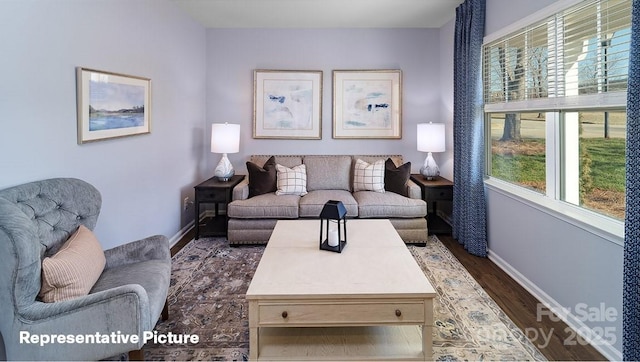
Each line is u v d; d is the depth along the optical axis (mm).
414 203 3588
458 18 3646
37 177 1902
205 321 2211
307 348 1838
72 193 1950
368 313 1715
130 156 2818
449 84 4215
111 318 1532
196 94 4289
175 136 3707
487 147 3395
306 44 4516
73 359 1526
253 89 4562
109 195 2543
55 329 1498
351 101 4574
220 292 2598
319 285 1768
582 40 2086
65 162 2105
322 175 4207
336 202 2229
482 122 3258
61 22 2053
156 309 1729
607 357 1835
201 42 4410
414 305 1716
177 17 3711
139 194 2967
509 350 1909
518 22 2654
